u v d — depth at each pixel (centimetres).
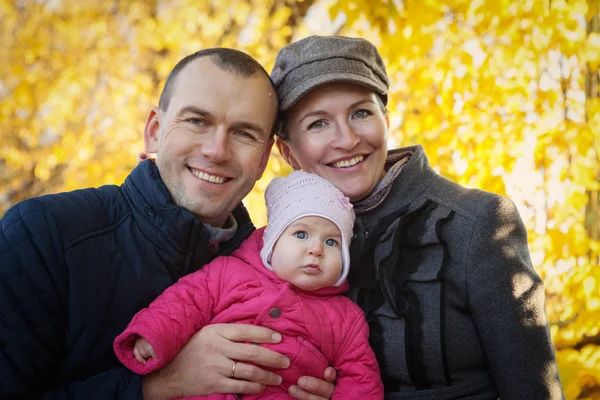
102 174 437
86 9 443
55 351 179
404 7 388
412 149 224
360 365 191
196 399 181
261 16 416
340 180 211
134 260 189
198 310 191
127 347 181
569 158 373
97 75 442
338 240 201
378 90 211
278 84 214
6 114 445
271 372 184
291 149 225
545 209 376
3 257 173
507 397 196
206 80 194
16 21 449
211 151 192
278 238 200
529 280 196
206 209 197
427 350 192
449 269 197
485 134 376
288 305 191
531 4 372
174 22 424
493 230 196
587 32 374
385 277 201
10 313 170
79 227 184
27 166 454
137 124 439
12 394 169
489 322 193
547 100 373
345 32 396
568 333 380
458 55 379
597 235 383
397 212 209
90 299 180
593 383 380
